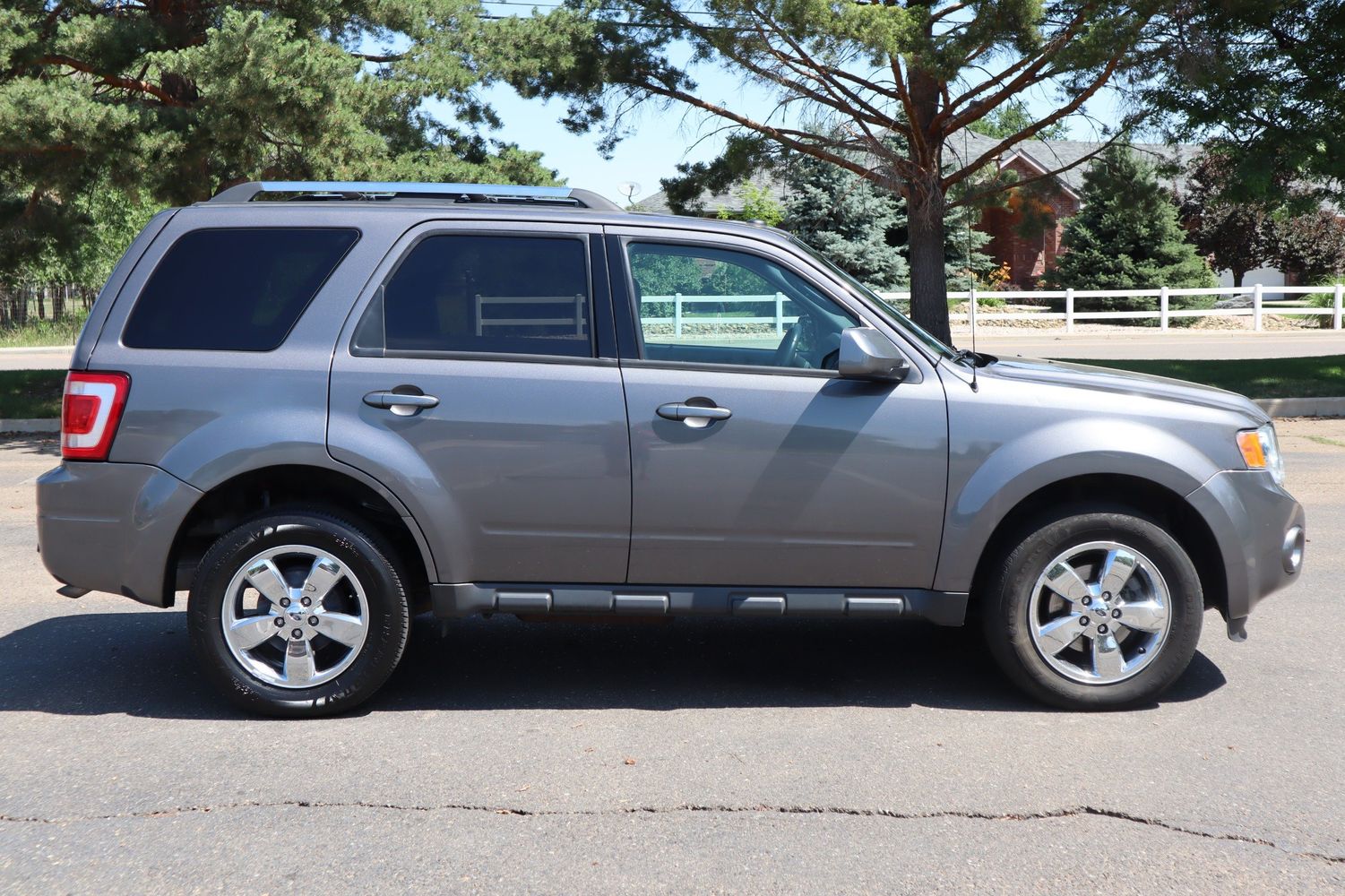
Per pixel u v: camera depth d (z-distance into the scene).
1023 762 4.23
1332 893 3.28
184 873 3.38
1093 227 35.22
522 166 20.98
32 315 40.44
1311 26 16.55
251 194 4.99
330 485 4.84
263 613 4.68
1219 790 3.96
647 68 19.03
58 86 15.43
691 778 4.08
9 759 4.24
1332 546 7.90
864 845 3.56
